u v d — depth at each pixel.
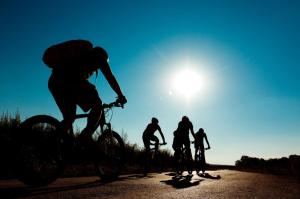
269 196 3.18
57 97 3.96
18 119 8.27
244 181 5.14
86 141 4.22
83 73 3.95
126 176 6.80
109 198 2.95
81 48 3.89
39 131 3.70
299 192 3.50
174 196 3.17
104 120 4.77
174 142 9.80
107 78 4.16
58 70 3.87
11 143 3.53
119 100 4.37
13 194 3.05
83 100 4.00
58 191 3.38
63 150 3.94
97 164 5.10
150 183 4.69
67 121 3.91
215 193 3.43
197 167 10.61
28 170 3.62
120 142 5.43
